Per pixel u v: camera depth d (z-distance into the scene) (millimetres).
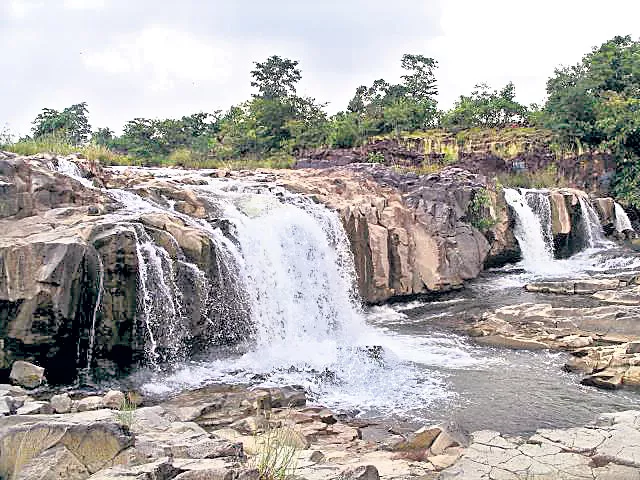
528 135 46375
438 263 23969
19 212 13367
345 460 8930
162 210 15922
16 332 11203
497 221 27922
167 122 50469
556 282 22828
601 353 14773
